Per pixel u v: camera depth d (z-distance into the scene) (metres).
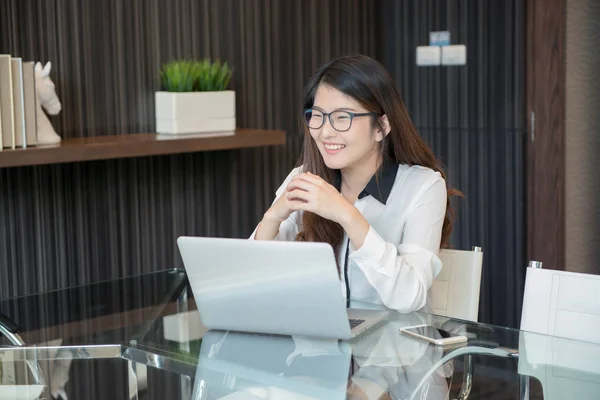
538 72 3.29
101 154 2.52
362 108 1.83
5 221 2.67
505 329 1.61
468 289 2.05
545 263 3.37
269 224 1.83
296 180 1.76
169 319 1.74
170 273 2.25
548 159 3.31
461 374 1.35
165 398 1.29
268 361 1.44
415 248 1.89
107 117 2.85
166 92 2.86
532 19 3.28
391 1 3.68
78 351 1.53
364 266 1.74
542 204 3.35
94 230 2.88
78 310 1.83
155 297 1.95
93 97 2.81
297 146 3.43
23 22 2.63
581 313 1.77
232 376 1.37
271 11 3.28
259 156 3.31
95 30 2.80
